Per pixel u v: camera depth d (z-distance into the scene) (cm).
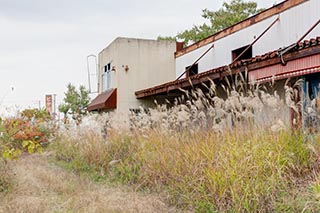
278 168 441
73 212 482
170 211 481
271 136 491
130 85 1560
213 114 621
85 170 840
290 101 518
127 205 505
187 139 626
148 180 624
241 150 477
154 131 769
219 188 452
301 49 655
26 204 520
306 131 504
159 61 1619
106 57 1708
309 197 404
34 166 941
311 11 912
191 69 1516
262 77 768
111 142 856
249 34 1173
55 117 1600
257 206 416
